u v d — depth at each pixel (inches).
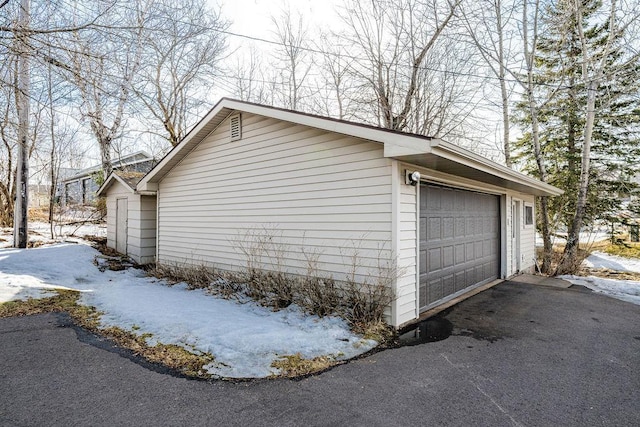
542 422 108.0
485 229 328.5
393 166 190.1
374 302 193.6
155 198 411.2
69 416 109.1
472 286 301.0
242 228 279.0
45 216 758.5
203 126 293.1
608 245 641.0
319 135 225.3
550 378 138.1
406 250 200.2
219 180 299.7
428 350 166.1
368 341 172.7
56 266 330.3
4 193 640.4
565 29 469.1
